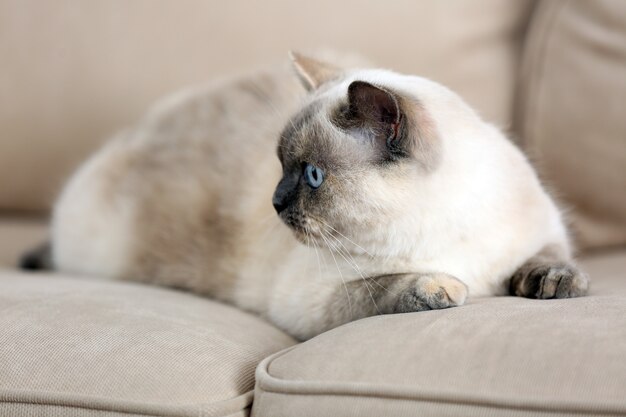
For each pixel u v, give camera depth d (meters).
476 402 0.70
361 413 0.72
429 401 0.71
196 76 1.19
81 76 1.21
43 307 0.84
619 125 1.05
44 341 0.79
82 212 1.11
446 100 0.88
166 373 0.77
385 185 0.85
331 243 0.89
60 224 1.12
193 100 1.11
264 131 1.04
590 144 1.06
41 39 1.21
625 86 1.04
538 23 1.11
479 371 0.71
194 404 0.75
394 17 1.16
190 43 1.20
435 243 0.87
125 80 1.20
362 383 0.73
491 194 0.87
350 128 0.86
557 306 0.78
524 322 0.75
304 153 0.88
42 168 1.22
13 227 1.24
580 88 1.07
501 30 1.16
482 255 0.88
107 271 1.09
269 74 1.10
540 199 0.93
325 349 0.77
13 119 1.21
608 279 0.93
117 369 0.77
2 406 0.76
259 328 0.89
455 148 0.86
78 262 1.11
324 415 0.73
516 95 1.14
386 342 0.76
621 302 0.78
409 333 0.76
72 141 1.21
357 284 0.89
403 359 0.74
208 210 1.03
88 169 1.13
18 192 1.23
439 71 1.15
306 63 0.98
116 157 1.11
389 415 0.71
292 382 0.74
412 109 0.84
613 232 1.07
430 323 0.77
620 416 0.67
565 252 0.92
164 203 1.06
